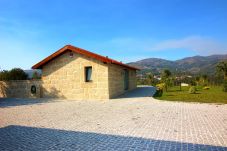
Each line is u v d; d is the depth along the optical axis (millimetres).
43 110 12375
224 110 11523
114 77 18984
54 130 7742
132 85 27281
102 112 11281
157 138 6613
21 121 9344
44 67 19719
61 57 19016
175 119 9289
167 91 25406
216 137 6676
